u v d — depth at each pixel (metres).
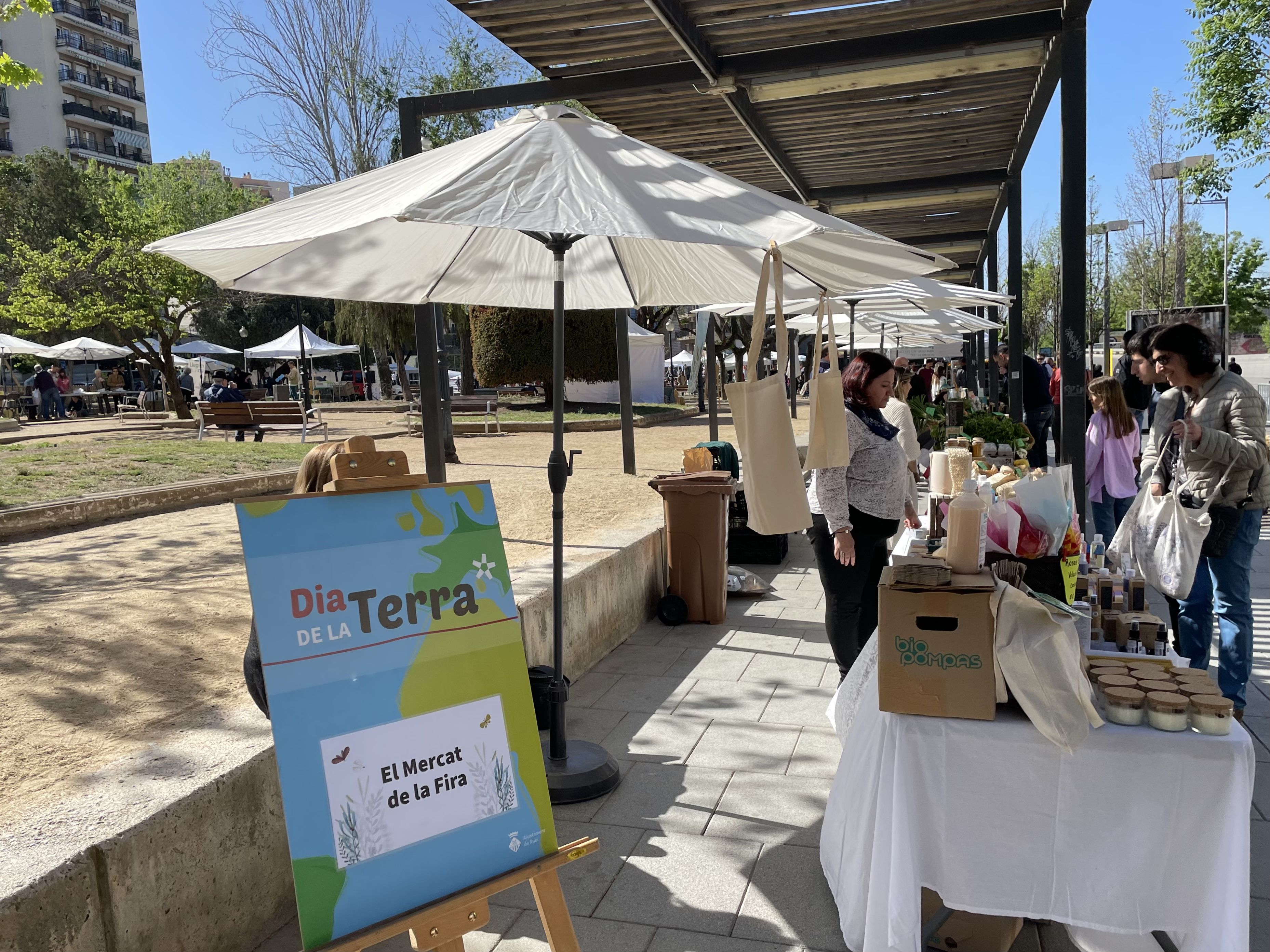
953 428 8.55
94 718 3.40
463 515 2.47
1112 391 6.95
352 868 2.09
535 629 4.76
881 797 2.63
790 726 4.52
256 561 2.15
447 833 2.23
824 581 4.53
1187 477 4.16
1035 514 3.02
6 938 2.02
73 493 9.26
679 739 4.41
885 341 17.08
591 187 2.88
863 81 6.21
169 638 4.51
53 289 23.27
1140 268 29.30
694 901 3.06
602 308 5.30
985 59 5.96
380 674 2.23
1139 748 2.49
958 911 2.72
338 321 28.86
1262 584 6.97
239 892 2.76
